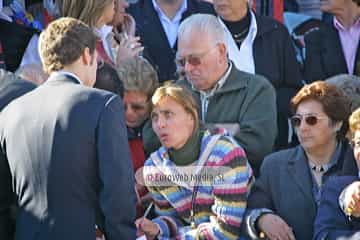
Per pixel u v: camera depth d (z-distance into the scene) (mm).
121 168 12547
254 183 15039
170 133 13977
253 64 19672
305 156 14891
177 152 14164
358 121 13211
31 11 21125
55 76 13086
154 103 14188
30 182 12602
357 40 21531
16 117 12891
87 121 12570
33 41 19109
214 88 15977
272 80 19641
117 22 19125
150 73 16250
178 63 16484
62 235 12375
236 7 19547
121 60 16953
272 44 19891
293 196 14594
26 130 12711
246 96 15945
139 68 16203
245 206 14266
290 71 20031
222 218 13883
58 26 13234
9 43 19297
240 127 15828
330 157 14750
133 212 12859
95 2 16406
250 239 14109
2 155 13039
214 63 15695
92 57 13359
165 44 20562
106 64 16172
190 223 14312
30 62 18203
